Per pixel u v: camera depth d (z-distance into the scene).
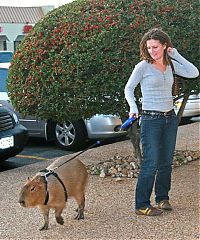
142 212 6.16
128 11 7.47
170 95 5.93
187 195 6.93
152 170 5.98
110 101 7.38
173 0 7.69
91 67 7.24
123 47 7.20
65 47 7.41
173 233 5.59
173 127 6.01
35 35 7.85
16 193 7.49
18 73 7.92
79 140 10.98
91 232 5.73
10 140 9.19
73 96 7.41
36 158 10.66
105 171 8.25
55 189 5.57
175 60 5.94
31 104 7.76
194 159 9.17
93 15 7.53
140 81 5.90
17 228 5.99
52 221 6.15
